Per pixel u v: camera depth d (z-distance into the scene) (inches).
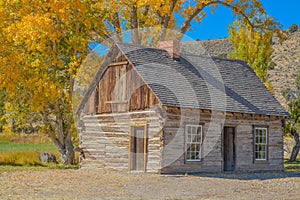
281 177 928.9
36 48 1068.5
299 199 595.8
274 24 1496.1
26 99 1155.9
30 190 659.4
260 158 1076.5
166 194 628.4
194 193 642.8
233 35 1525.6
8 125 1186.0
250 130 1055.6
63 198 573.0
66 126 1219.9
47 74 1125.7
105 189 677.9
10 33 1049.5
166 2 1238.3
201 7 1344.7
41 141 1628.9
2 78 1063.0
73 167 1087.6
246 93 1108.5
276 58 3806.6
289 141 1817.2
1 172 944.3
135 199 572.1
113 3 1264.8
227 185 753.6
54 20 1158.3
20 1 1090.7
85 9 1121.4
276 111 1104.2
